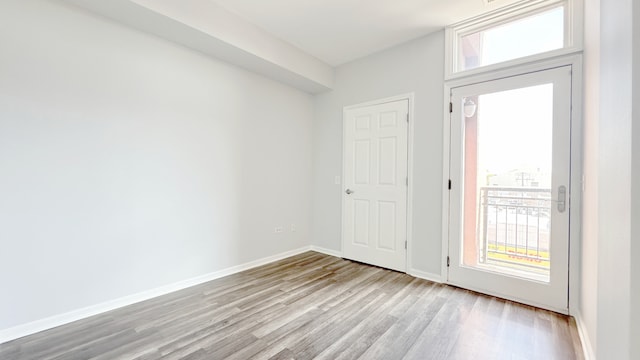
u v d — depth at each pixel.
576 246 2.19
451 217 2.86
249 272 3.21
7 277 1.86
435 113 2.99
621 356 0.82
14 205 1.88
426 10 2.61
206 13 2.48
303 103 4.01
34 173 1.95
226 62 3.09
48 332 1.95
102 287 2.25
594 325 1.62
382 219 3.41
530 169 2.44
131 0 2.03
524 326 2.06
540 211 2.40
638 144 0.72
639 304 0.71
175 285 2.69
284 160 3.76
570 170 2.23
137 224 2.44
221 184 3.08
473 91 2.72
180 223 2.73
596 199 1.62
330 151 3.97
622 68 0.84
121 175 2.35
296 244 3.95
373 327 2.04
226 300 2.47
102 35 2.23
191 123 2.81
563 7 2.31
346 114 3.77
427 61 3.05
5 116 1.85
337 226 3.88
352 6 2.57
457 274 2.81
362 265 3.49
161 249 2.60
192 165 2.82
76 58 2.11
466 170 2.79
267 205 3.56
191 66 2.79
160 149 2.59
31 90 1.94
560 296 2.25
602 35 1.24
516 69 2.49
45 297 2.00
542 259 2.40
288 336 1.92
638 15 0.71
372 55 3.51
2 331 1.84
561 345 1.83
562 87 2.26
